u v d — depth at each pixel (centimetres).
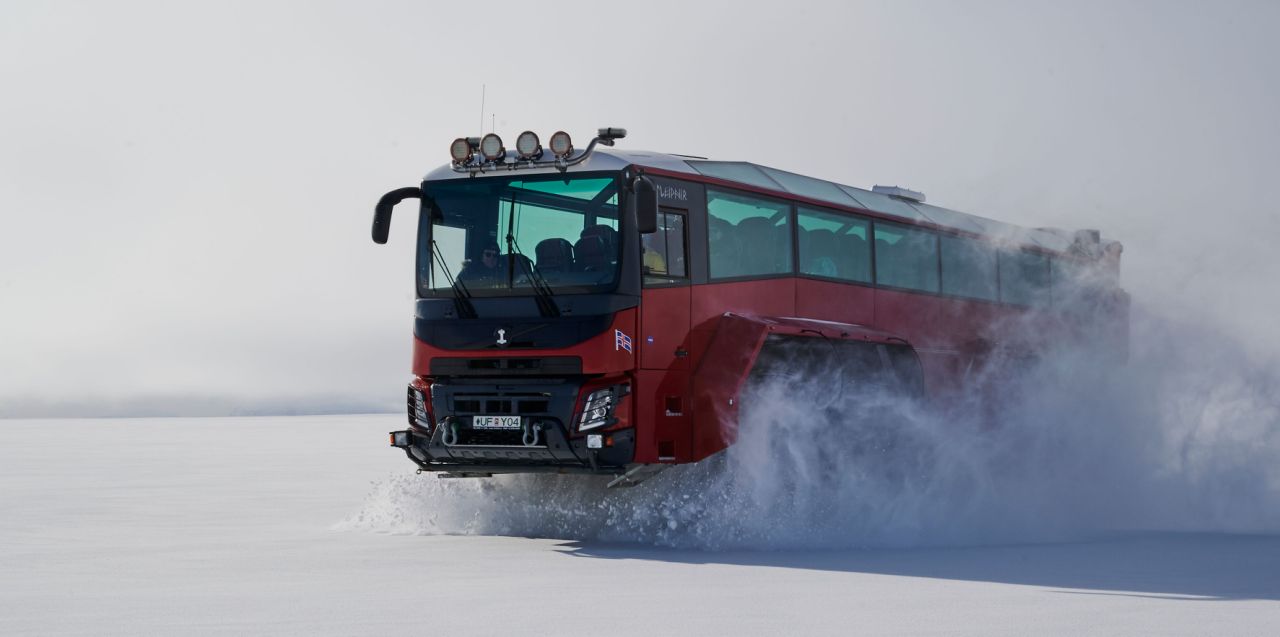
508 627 733
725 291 1274
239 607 807
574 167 1202
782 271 1351
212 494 1755
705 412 1224
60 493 1772
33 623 753
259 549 1135
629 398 1164
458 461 1242
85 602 831
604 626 738
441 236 1248
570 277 1181
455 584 916
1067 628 735
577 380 1170
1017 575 987
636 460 1168
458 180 1252
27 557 1078
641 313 1174
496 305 1201
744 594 871
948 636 709
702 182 1266
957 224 1673
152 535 1251
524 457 1193
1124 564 1064
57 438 3969
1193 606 823
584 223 1188
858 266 1473
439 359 1223
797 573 995
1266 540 1271
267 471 2277
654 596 859
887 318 1509
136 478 2091
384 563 1039
